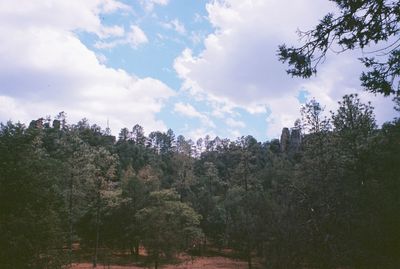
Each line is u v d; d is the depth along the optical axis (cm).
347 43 682
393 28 652
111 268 4531
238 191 6700
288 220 1535
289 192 1734
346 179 1791
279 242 1502
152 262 4122
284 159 6134
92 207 5553
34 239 1587
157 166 9331
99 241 6109
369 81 677
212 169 9006
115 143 11606
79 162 5153
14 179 1672
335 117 2864
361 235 1698
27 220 1602
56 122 10331
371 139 2642
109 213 5659
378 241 1755
